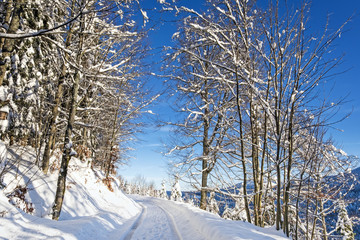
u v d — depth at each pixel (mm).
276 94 7430
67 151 8375
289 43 7309
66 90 13891
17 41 10375
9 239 4262
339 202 8578
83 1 6957
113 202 14781
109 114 18031
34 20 10930
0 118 8430
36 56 11445
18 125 10258
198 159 12898
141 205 22984
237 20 8797
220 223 6898
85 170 14891
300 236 9789
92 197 12430
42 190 9062
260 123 10297
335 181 8672
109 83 11625
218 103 12422
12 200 6820
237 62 7988
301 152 8422
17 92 10219
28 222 5395
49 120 11703
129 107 16562
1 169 7363
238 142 11664
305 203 8672
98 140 21984
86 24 8352
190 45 9539
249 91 8992
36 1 8906
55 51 10375
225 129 12023
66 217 8883
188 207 12734
